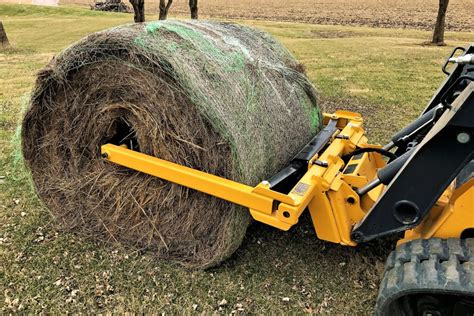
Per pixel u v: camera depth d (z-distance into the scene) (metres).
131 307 2.77
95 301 2.83
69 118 3.33
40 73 3.21
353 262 3.12
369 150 3.21
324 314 2.70
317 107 3.87
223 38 3.19
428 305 2.24
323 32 20.08
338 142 3.39
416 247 2.22
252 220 3.25
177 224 3.16
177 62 2.64
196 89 2.61
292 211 2.49
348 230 2.71
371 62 10.98
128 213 3.33
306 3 38.06
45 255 3.25
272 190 2.70
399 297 2.12
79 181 3.48
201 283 2.96
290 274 3.03
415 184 2.07
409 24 24.67
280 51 3.77
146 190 3.21
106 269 3.11
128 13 29.72
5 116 6.39
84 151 3.40
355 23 25.88
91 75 3.07
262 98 3.03
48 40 17.25
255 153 2.85
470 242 2.14
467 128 1.86
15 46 15.04
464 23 24.12
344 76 9.18
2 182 4.33
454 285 1.96
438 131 1.92
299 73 3.72
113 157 3.17
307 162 3.02
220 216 2.95
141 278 3.02
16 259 3.20
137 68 2.85
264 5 37.28
